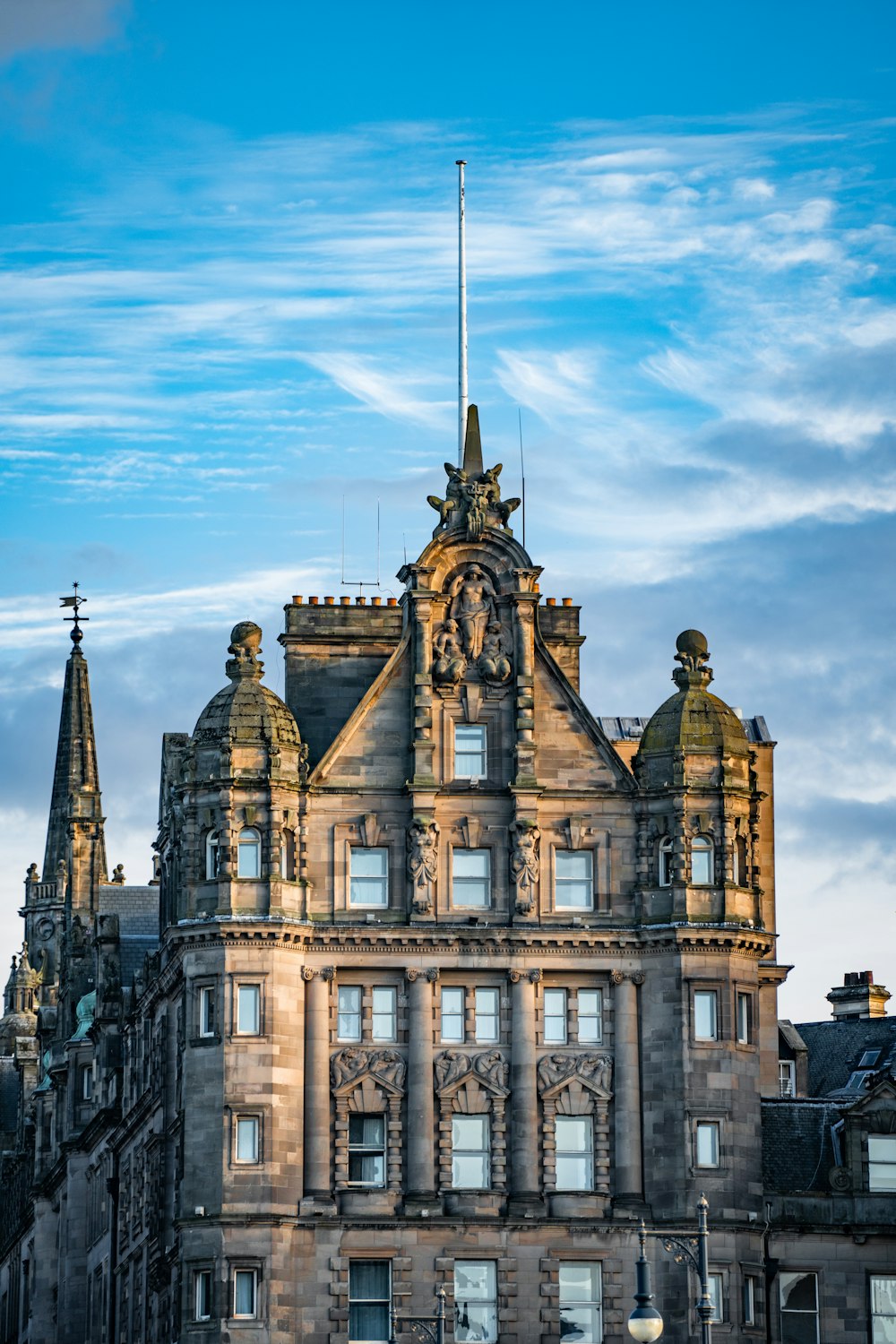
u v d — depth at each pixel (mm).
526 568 123188
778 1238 119750
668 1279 117125
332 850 120312
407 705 122312
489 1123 118812
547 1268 117062
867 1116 120938
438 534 123438
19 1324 195000
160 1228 124438
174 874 126562
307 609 129000
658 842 121688
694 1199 117562
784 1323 119250
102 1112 149875
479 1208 117438
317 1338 115312
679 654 125188
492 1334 116562
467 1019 119438
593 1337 116938
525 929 119875
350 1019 119125
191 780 119812
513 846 120812
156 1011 132875
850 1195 120000
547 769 122188
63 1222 166625
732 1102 119000
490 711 122375
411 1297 116250
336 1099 117875
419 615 122812
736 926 120188
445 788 121062
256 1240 115188
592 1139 118875
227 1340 114062
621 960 120500
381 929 119000
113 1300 148250
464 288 131750
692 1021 119438
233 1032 117125
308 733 127500
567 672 130625
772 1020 131375
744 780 122375
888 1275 119750
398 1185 117312
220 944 117812
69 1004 173000
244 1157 116188
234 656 122438
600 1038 120000
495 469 124875
